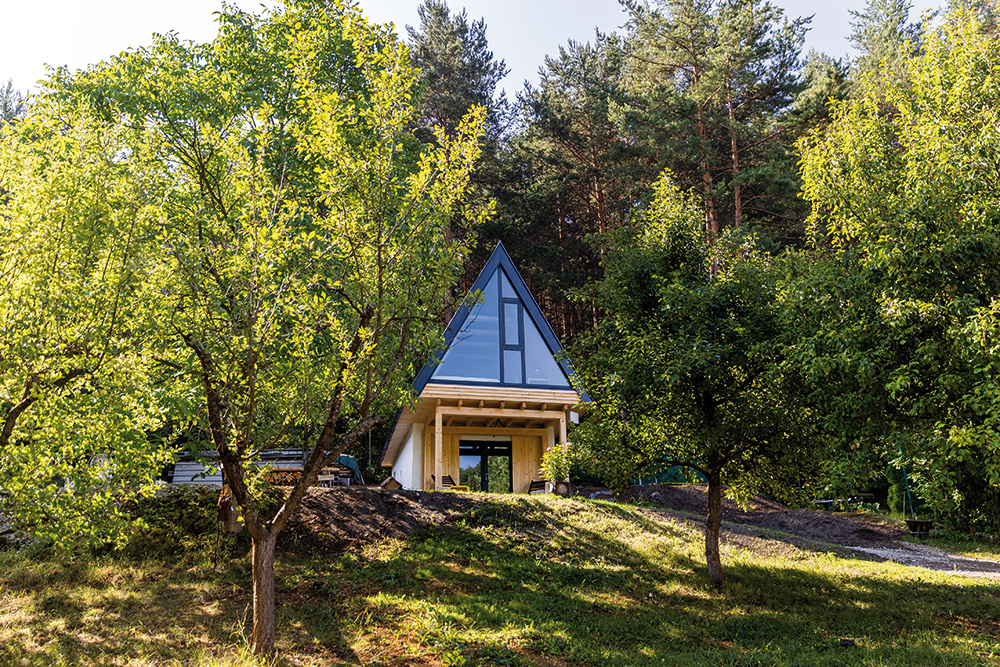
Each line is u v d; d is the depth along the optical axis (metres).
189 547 12.32
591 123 35.41
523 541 14.39
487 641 8.98
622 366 12.31
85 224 7.93
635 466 13.25
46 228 7.77
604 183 35.50
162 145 9.80
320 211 11.02
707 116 32.25
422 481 22.75
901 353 9.23
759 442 12.33
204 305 8.02
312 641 8.73
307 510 14.37
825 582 13.66
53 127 8.78
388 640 8.92
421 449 23.05
